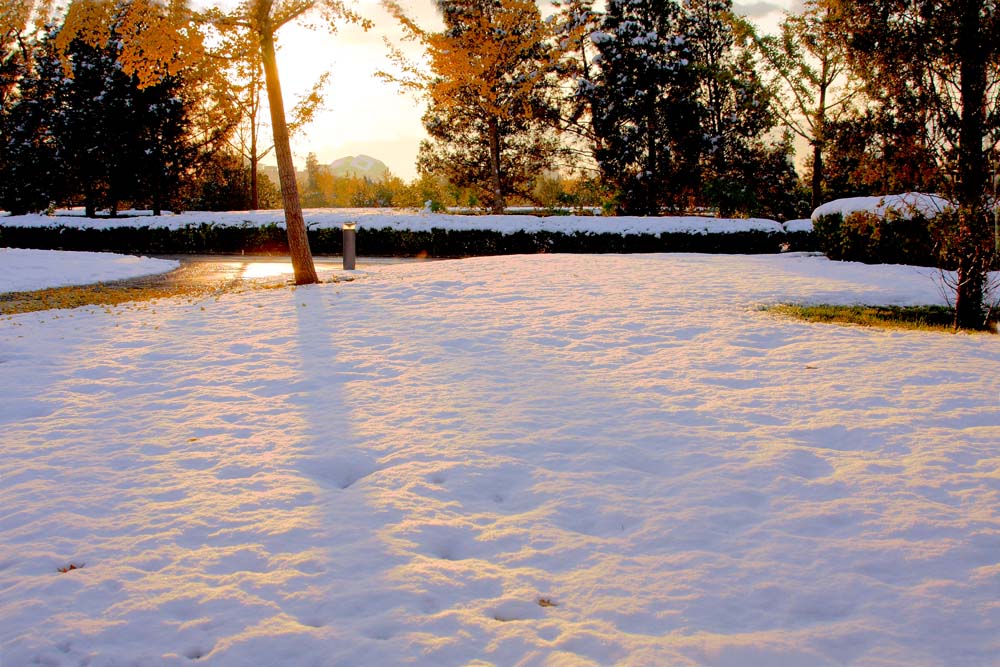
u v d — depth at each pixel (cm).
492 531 380
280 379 694
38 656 278
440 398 621
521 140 3406
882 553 347
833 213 1759
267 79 1309
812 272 1478
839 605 305
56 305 1228
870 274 1444
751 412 570
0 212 3788
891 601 306
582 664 266
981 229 928
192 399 634
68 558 354
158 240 2602
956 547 349
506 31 2406
